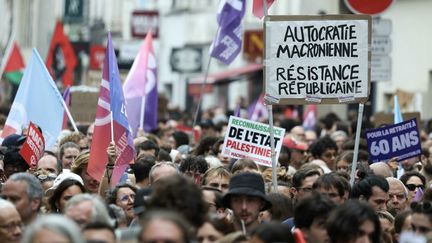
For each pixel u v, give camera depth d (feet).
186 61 197.26
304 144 79.00
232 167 55.72
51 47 99.81
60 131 67.67
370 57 53.52
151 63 78.95
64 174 54.49
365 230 39.24
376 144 63.62
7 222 41.19
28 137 57.00
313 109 103.81
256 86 179.22
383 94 133.59
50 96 67.05
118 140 55.42
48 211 47.42
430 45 131.34
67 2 202.80
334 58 53.47
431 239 41.81
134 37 174.19
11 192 44.42
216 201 45.24
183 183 37.11
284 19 53.26
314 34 53.31
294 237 39.29
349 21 53.47
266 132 60.03
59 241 30.94
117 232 37.63
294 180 53.62
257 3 62.03
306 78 53.36
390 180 54.29
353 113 105.29
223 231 39.01
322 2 128.26
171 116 127.13
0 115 91.09
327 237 40.98
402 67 132.98
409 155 63.57
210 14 195.42
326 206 41.50
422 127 99.71
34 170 57.21
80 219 39.40
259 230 36.88
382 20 81.25
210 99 192.65
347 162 65.77
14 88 126.31
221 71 188.34
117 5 219.82
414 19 132.16
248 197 43.68
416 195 58.75
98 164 55.31
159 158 63.00
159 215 31.76
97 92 86.12
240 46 71.26
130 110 75.10
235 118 60.18
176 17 205.57
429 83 131.44
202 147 70.95
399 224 45.19
